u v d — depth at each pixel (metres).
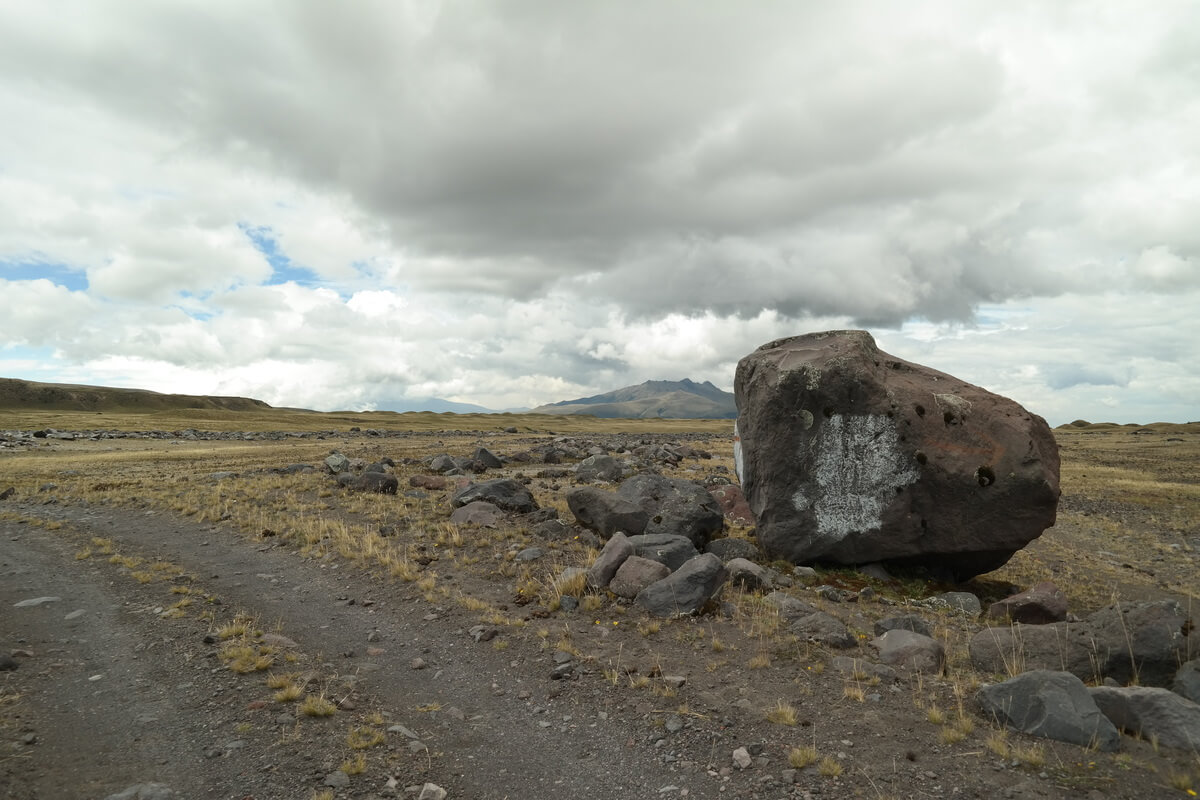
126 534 19.42
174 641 10.49
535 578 14.22
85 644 10.35
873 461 16.38
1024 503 15.23
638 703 8.48
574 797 6.47
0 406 188.25
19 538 18.78
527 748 7.48
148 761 6.90
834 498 16.69
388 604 12.88
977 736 7.29
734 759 7.02
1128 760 6.55
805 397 16.88
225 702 8.34
